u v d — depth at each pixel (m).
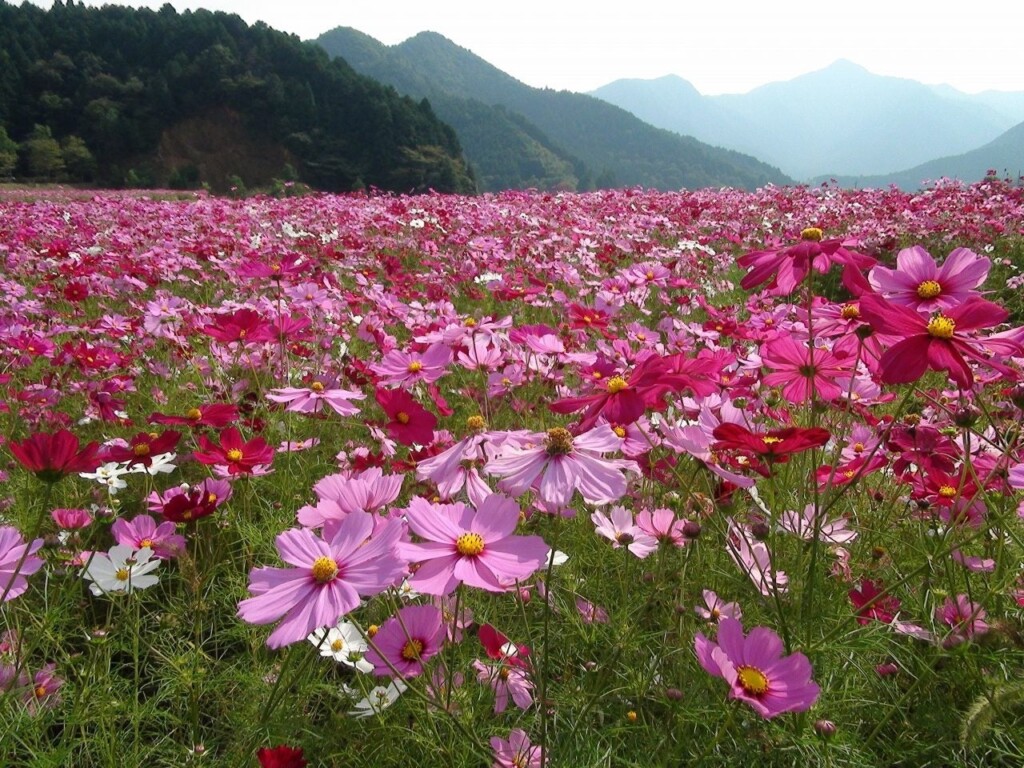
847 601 1.82
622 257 6.71
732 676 1.09
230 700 1.71
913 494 1.99
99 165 65.25
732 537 1.73
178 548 1.74
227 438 1.91
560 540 2.22
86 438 3.01
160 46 71.62
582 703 1.55
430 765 1.45
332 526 1.37
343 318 4.31
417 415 1.94
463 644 1.75
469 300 5.26
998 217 8.21
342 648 1.62
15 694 1.50
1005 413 2.15
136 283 5.18
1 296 5.12
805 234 1.61
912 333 1.32
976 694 1.47
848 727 1.50
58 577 1.99
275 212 10.38
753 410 2.46
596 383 2.40
